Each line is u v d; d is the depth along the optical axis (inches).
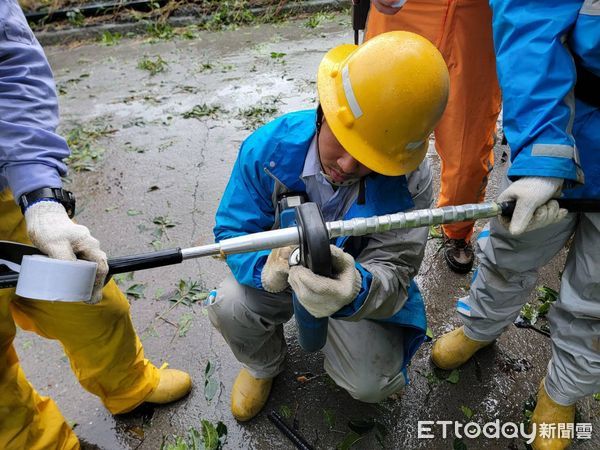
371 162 53.7
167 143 154.8
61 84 197.6
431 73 50.5
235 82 186.5
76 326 66.2
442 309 98.8
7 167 49.9
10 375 64.2
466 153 88.2
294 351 91.8
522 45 50.8
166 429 82.0
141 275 109.3
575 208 53.2
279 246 44.6
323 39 214.8
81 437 81.6
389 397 84.0
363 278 54.8
